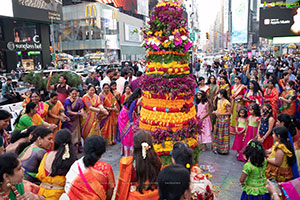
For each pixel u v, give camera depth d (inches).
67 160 120.5
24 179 128.6
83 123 253.8
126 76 366.9
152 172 112.5
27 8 974.4
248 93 291.4
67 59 1370.6
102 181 112.0
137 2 2406.5
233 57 1069.1
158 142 162.4
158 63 166.4
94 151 111.2
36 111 196.5
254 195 128.3
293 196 106.3
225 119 240.2
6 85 362.6
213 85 302.7
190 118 171.0
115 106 278.7
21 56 1112.2
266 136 204.4
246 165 129.9
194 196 112.0
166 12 162.4
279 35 703.7
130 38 2220.7
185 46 164.9
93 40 1822.1
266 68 724.0
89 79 462.9
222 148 242.7
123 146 232.7
